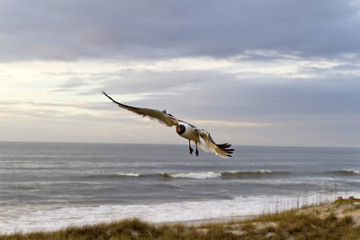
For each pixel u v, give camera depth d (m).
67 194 47.66
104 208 37.09
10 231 25.69
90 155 158.88
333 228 21.22
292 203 39.75
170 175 71.88
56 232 20.09
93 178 67.12
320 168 109.25
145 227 20.61
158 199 43.91
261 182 63.84
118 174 69.94
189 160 138.50
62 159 127.12
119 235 19.36
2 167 91.50
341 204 26.48
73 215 33.00
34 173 76.44
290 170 95.38
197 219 30.27
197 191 51.41
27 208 37.06
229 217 30.73
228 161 138.62
